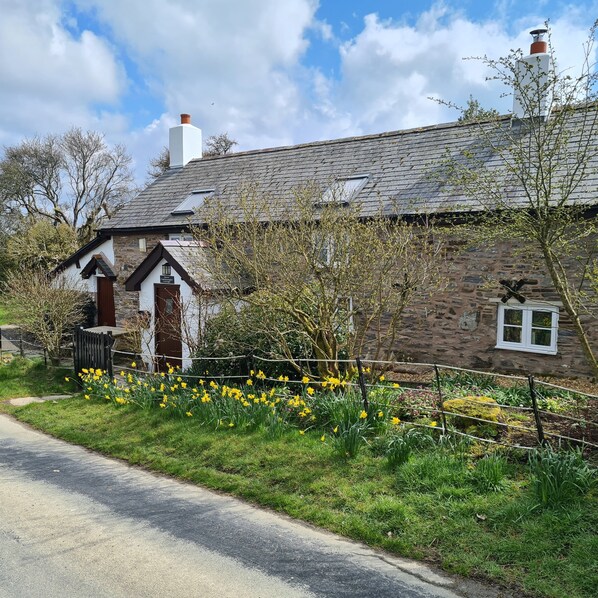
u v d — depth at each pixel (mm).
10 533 5188
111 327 18031
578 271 10008
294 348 9375
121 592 4137
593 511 4734
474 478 5508
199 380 9867
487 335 11328
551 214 6922
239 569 4418
